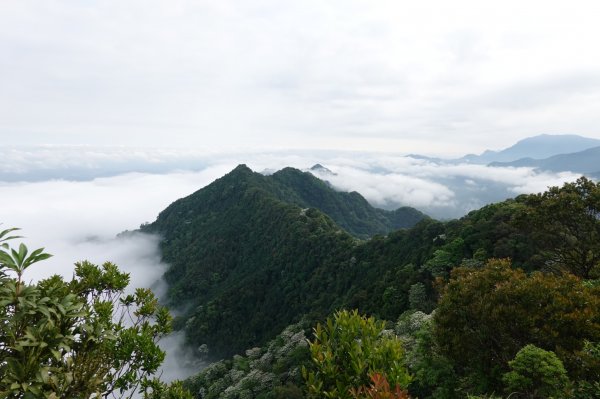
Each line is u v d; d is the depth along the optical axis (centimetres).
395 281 4053
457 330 1005
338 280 6450
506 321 892
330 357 396
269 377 3691
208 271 10456
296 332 4994
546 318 856
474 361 952
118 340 541
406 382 373
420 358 1128
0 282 358
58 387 377
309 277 7450
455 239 3562
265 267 8831
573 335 816
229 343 7312
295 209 10281
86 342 427
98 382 423
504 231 3123
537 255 2362
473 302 1002
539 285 920
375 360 389
